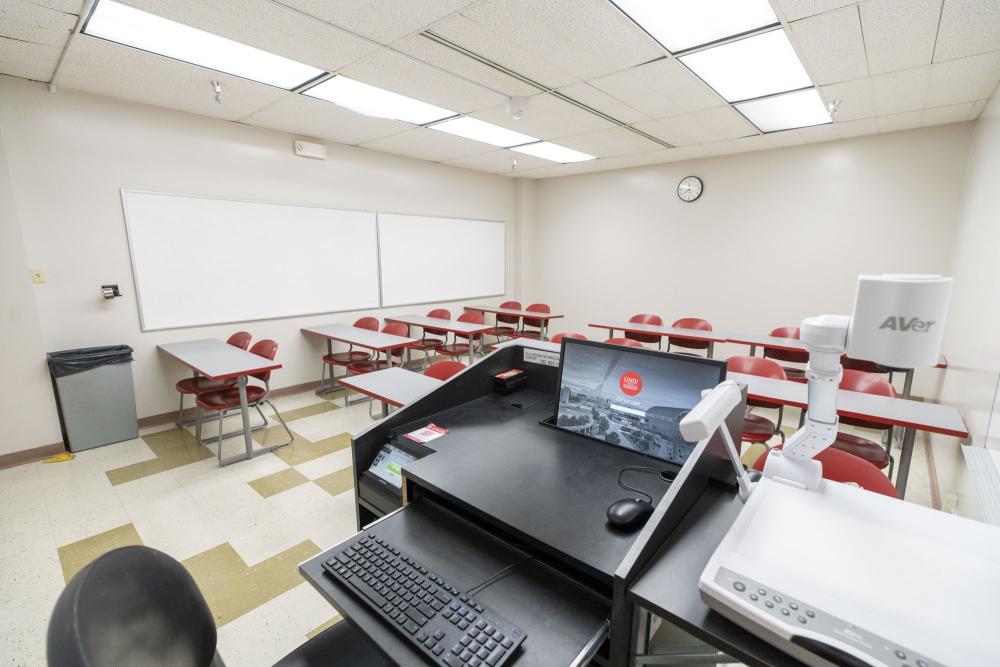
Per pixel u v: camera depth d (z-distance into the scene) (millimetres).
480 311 5840
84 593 605
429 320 5082
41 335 2963
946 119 3535
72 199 3129
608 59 2508
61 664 523
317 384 4668
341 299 4781
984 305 2312
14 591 1845
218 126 3748
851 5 1959
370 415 3830
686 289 5359
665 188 5383
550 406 1564
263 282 4172
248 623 1695
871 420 2102
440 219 5637
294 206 4297
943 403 3176
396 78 2785
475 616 786
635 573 763
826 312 4461
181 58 2555
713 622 675
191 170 3639
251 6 1996
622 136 4117
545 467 1136
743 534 744
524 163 5434
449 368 2633
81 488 2633
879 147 4012
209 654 790
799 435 896
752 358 2947
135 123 3336
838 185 4250
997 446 1688
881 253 4109
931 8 1967
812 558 685
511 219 6617
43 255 3051
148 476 2779
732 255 4965
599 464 1148
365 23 2139
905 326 644
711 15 2059
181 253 3662
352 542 998
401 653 750
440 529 1045
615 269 5973
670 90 2969
